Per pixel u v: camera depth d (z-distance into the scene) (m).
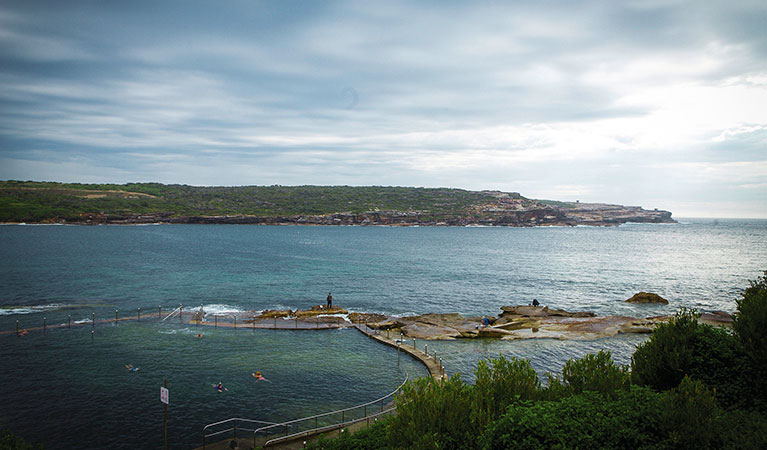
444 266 115.00
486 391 13.97
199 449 23.70
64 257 117.62
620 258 139.75
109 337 44.97
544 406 12.95
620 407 12.85
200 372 35.53
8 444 17.06
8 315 54.09
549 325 51.59
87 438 24.94
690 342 17.45
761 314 16.22
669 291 81.38
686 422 11.90
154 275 90.56
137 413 28.03
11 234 199.62
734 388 15.78
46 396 30.36
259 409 28.98
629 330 49.12
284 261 121.25
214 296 70.00
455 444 12.35
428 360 38.66
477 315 62.47
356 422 26.19
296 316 55.75
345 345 43.97
